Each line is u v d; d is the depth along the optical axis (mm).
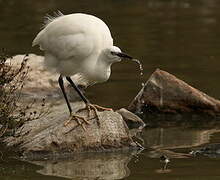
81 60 13031
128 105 16469
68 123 12992
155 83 16234
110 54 12859
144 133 14453
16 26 28359
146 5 35094
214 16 31047
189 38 25750
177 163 12023
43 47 13367
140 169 11711
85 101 13328
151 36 26281
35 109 15883
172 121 15562
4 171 11711
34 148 12656
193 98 15930
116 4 35312
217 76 19359
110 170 11695
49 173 11562
